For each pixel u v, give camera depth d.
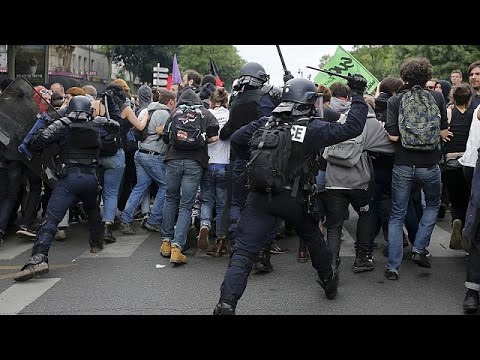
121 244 7.42
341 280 5.90
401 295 5.45
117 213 8.69
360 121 4.32
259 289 5.63
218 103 7.30
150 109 7.68
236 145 4.95
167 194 6.62
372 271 6.19
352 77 4.36
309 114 4.50
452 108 6.84
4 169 7.22
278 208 4.37
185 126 6.27
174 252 6.37
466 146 6.22
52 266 6.42
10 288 5.65
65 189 6.02
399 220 5.84
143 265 6.45
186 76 8.60
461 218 6.77
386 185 6.23
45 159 6.74
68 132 5.98
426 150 5.52
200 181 6.55
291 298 5.38
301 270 6.28
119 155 7.40
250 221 4.40
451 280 5.89
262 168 4.25
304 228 4.69
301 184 4.42
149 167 7.69
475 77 6.67
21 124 6.92
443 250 7.03
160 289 5.63
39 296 5.41
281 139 4.29
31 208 7.59
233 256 4.36
